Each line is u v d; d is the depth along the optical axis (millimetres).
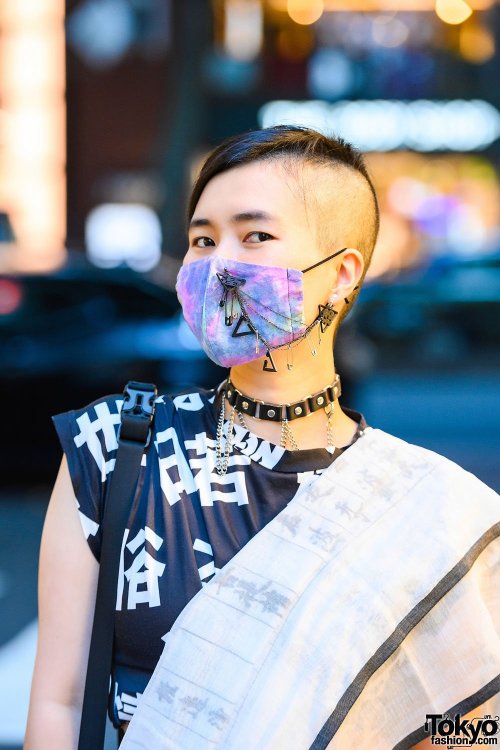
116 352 8633
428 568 1789
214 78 23000
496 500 1889
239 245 1915
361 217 1991
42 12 23328
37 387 8648
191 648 1726
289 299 1896
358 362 9398
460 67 23750
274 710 1682
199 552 1819
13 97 23578
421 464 1897
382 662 1736
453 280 17891
